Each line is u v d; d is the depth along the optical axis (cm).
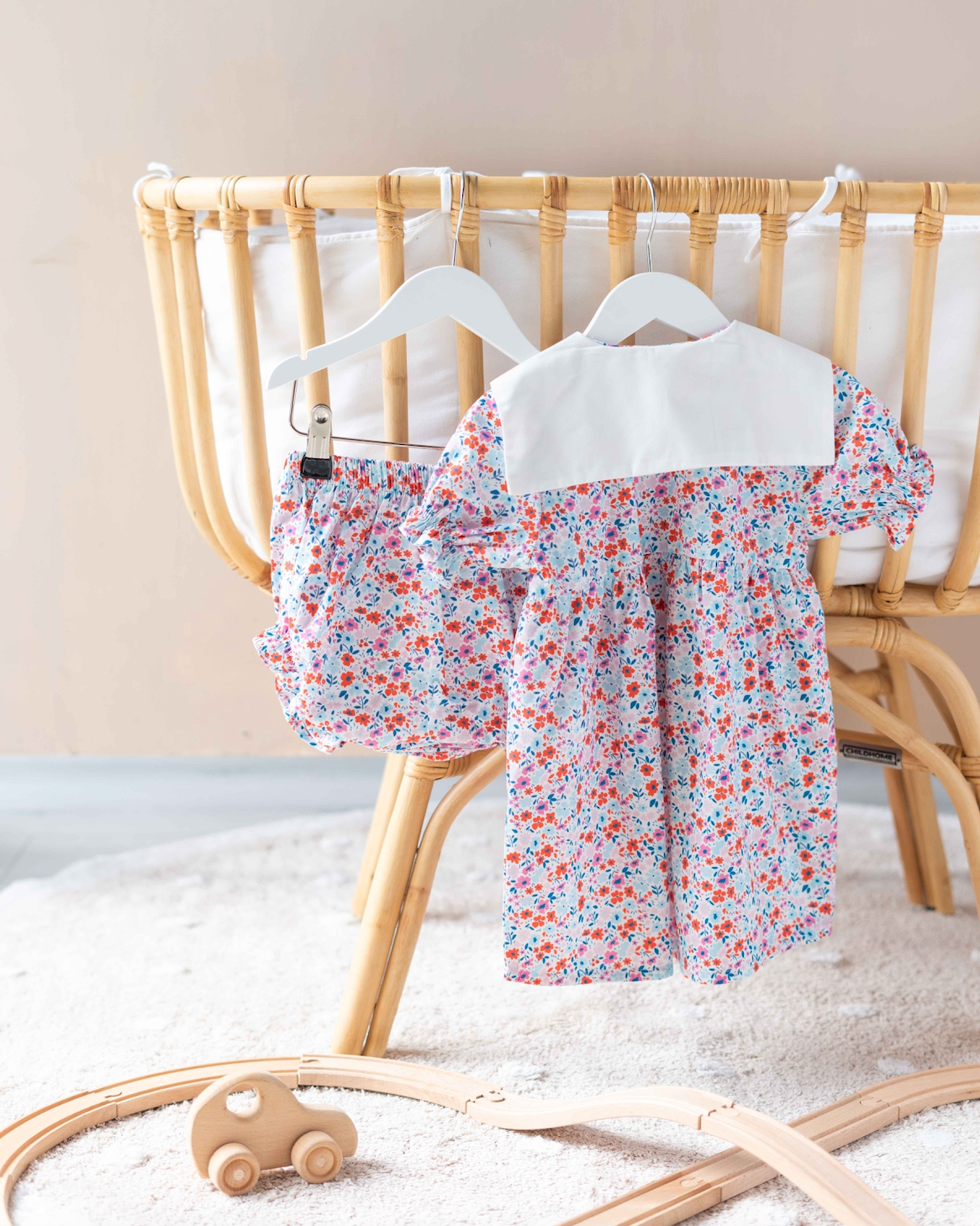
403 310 84
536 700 85
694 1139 90
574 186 83
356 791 187
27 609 177
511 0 158
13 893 145
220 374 100
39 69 159
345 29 159
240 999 116
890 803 141
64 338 167
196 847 161
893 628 103
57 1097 97
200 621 178
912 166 164
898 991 118
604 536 89
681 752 92
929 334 91
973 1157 86
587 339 86
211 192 88
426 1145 89
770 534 93
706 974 91
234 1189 81
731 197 85
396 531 90
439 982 121
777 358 88
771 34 160
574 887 89
